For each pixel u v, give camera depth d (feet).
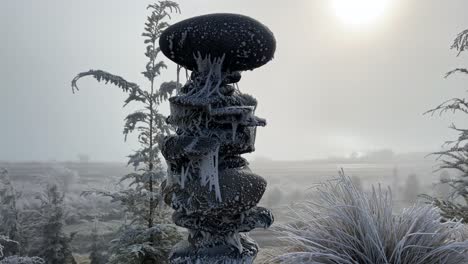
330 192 11.05
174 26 7.06
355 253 9.33
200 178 6.77
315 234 10.00
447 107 16.43
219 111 6.53
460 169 15.98
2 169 41.78
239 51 6.78
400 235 9.29
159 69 18.15
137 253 16.14
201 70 7.02
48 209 51.19
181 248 7.44
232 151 7.00
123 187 20.72
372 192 10.18
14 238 41.65
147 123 18.35
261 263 10.12
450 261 8.75
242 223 7.11
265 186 7.20
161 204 18.38
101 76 16.62
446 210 14.64
